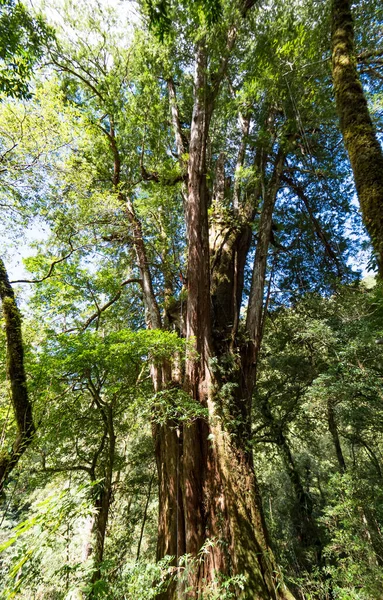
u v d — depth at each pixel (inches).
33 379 233.0
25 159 228.1
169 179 390.9
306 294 448.5
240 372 311.0
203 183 324.8
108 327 476.7
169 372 319.6
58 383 258.8
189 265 312.5
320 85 266.8
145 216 422.3
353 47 105.2
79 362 246.2
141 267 404.8
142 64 399.2
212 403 268.7
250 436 281.4
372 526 295.4
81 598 91.6
